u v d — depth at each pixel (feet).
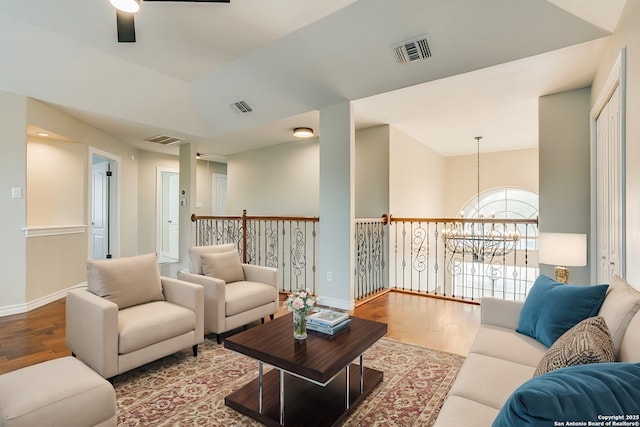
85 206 15.87
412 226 18.56
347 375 6.16
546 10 7.70
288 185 20.56
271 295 11.00
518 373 4.98
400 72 10.55
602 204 10.01
